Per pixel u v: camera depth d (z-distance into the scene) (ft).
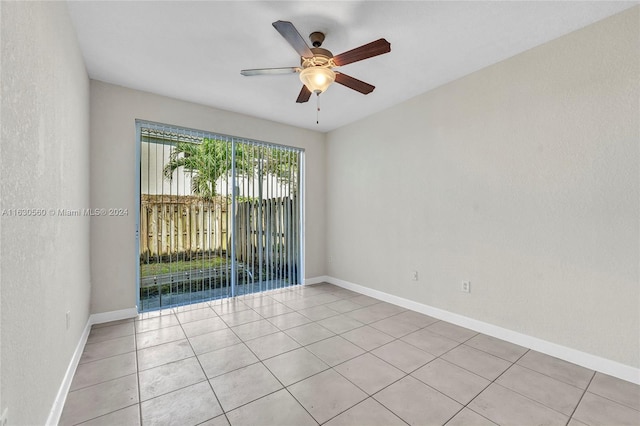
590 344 6.91
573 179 7.15
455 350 7.84
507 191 8.36
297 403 5.67
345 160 14.21
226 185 12.57
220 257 12.43
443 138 10.00
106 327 9.30
